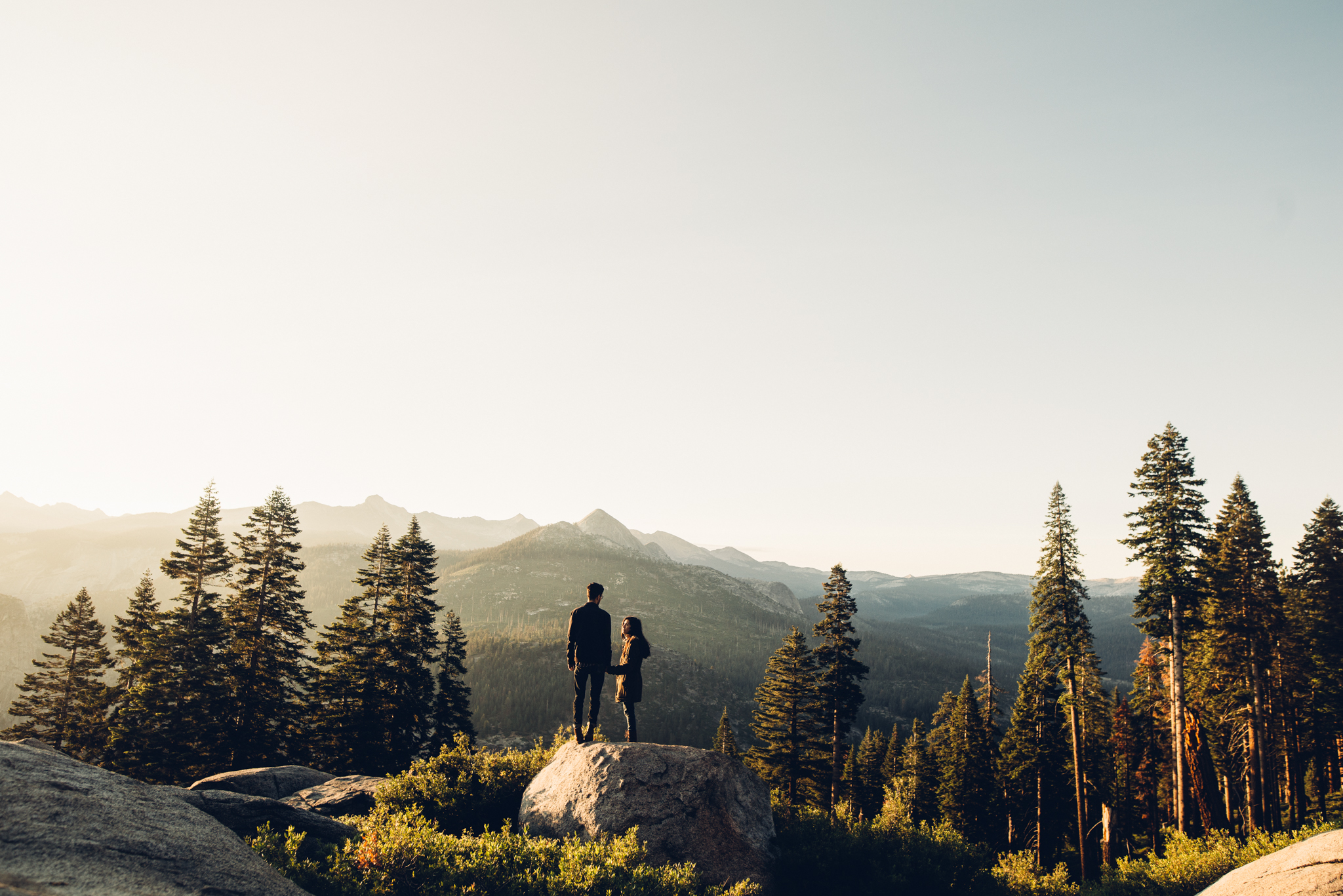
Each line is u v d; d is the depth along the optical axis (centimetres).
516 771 1157
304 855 667
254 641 3222
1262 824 2834
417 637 3453
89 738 3516
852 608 3759
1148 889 1509
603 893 627
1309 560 3278
